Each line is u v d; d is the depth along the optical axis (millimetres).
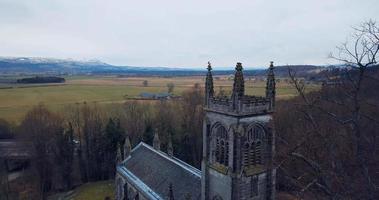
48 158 116875
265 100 46344
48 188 114562
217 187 48969
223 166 47656
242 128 44312
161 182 64000
